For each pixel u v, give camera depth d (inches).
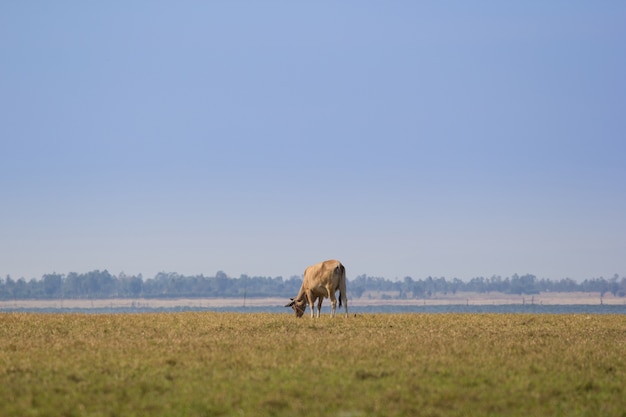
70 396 2642.7
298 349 3563.0
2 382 2805.1
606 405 2632.9
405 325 4788.4
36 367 3073.3
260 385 2815.0
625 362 3378.4
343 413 2485.2
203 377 2935.5
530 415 2527.1
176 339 3922.2
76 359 3255.4
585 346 3811.5
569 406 2630.4
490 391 2780.5
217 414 2487.7
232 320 5162.4
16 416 2411.4
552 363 3277.6
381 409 2527.1
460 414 2509.8
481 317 5649.6
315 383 2851.9
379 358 3336.6
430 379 2940.5
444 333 4301.2
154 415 2460.6
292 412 2487.7
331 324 4827.8
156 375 2965.1
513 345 3759.8
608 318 5782.5
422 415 2481.5
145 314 5964.6
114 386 2778.1
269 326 4653.1
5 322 4849.9
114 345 3681.1
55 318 5275.6
